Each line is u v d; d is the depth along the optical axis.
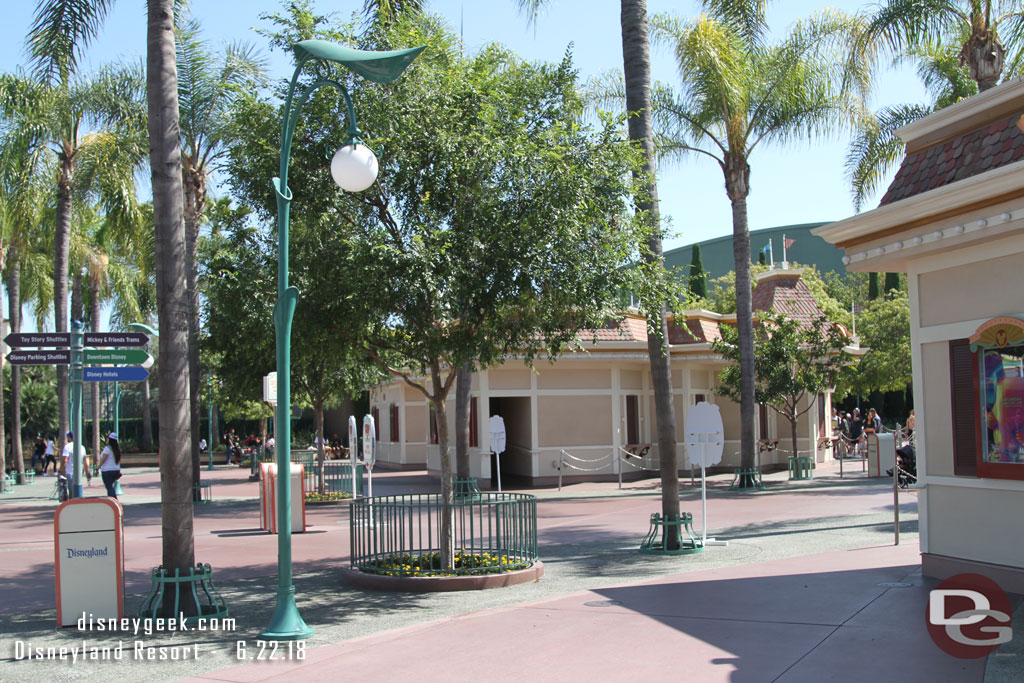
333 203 9.81
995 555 8.40
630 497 20.95
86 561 8.28
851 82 20.78
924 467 9.23
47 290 33.84
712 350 25.98
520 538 10.77
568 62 10.62
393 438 35.38
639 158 10.73
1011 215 7.69
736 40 21.16
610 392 25.97
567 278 9.40
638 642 6.96
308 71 10.22
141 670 6.72
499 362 10.59
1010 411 8.12
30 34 12.41
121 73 23.08
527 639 7.22
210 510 19.98
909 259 9.34
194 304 22.12
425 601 9.22
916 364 9.34
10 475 33.50
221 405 37.72
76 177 24.83
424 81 10.13
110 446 20.33
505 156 9.48
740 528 14.48
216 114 21.70
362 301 9.09
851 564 10.20
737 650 6.57
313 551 13.39
